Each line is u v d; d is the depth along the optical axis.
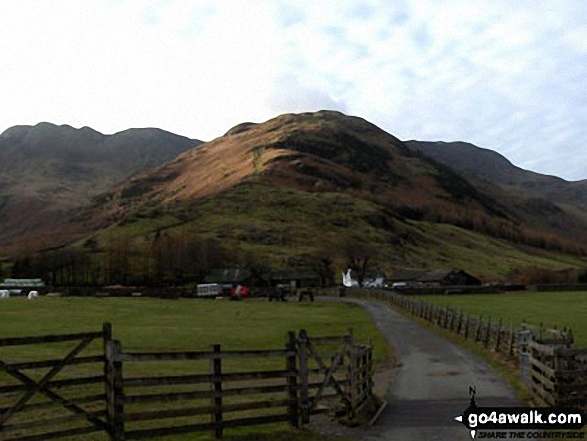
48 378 14.97
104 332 15.91
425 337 47.41
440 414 20.42
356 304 91.25
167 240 167.00
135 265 163.25
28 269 165.75
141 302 91.31
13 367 14.49
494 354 35.12
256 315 73.50
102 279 153.25
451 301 93.75
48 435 14.99
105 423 15.77
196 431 16.78
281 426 18.84
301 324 62.03
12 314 69.75
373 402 22.25
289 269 151.75
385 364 34.53
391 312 75.38
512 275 176.62
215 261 160.38
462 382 26.83
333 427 18.67
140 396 15.99
